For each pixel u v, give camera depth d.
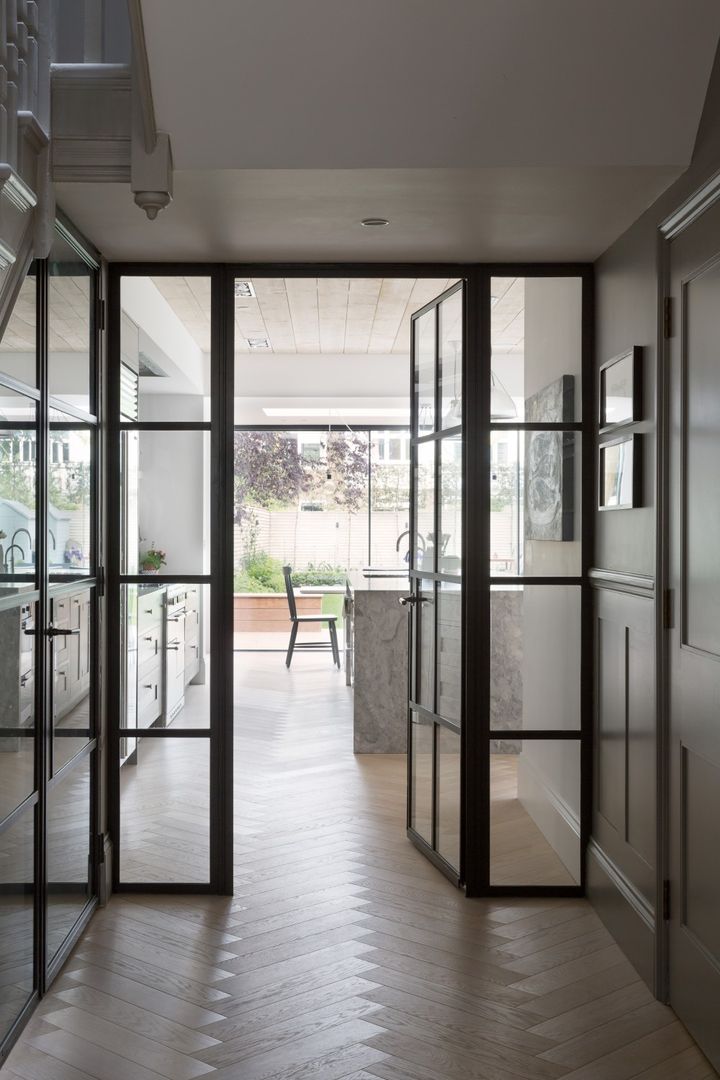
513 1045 2.67
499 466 3.84
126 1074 2.52
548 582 3.82
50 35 2.77
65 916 3.22
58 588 3.09
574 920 3.57
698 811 2.67
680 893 2.80
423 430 4.38
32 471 2.79
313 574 12.02
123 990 2.98
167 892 3.79
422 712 4.29
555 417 3.88
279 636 11.78
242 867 4.09
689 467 2.71
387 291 6.45
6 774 2.58
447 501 4.05
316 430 11.05
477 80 2.57
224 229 3.34
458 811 3.89
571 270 3.81
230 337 3.80
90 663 3.56
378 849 4.33
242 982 3.04
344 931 3.44
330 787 5.33
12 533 2.60
